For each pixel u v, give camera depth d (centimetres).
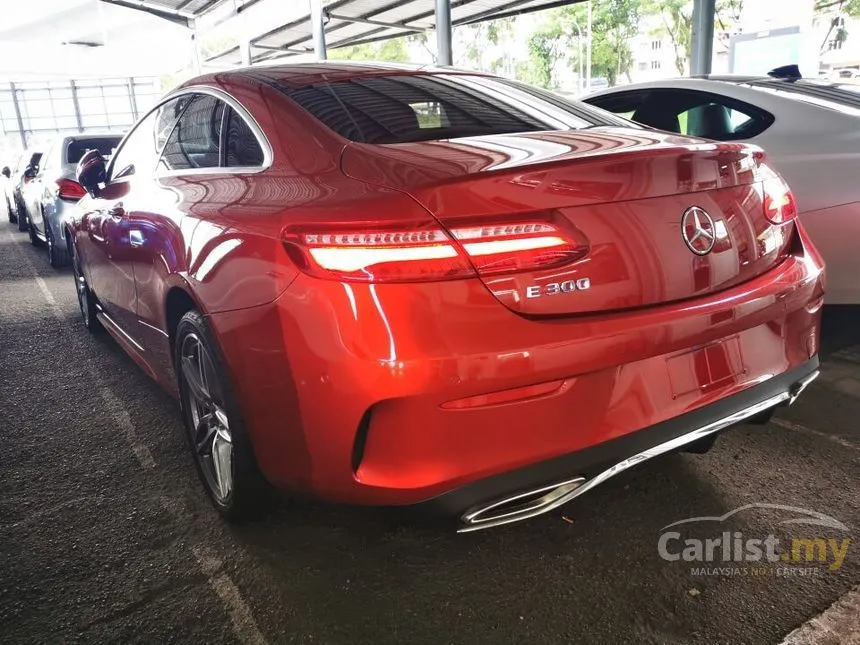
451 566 199
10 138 4803
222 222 199
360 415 157
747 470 244
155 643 173
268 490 208
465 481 158
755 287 191
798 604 178
